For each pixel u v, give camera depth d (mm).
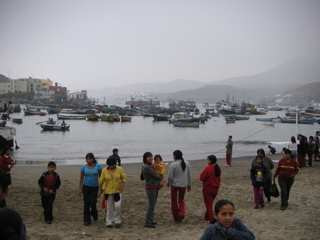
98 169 9641
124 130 75250
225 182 16562
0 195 4145
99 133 66750
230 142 23359
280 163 11344
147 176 9445
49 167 9641
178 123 87938
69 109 143500
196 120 105438
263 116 165875
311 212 11070
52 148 41156
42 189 9547
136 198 13180
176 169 9789
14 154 33656
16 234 3471
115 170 9375
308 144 21328
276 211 11172
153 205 9508
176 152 9914
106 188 9344
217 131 77625
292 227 9523
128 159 29469
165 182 16844
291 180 11352
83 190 9633
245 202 12453
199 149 41719
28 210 11227
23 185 15680
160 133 70062
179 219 9930
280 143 48844
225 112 164000
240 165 24000
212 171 9734
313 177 17422
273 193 11273
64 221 10031
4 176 4207
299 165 20844
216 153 35719
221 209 4457
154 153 36688
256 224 9781
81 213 11016
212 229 4453
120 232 9016
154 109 158500
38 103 189375
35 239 8273
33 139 53094
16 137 55500
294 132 78375
